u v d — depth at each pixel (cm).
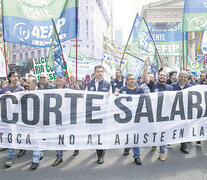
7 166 339
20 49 4512
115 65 846
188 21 485
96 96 344
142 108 348
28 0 389
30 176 304
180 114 356
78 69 798
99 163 349
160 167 329
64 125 338
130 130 345
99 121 342
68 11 390
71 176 303
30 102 339
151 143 348
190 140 357
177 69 942
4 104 339
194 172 309
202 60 846
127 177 297
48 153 413
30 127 338
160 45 675
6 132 338
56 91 340
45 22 398
